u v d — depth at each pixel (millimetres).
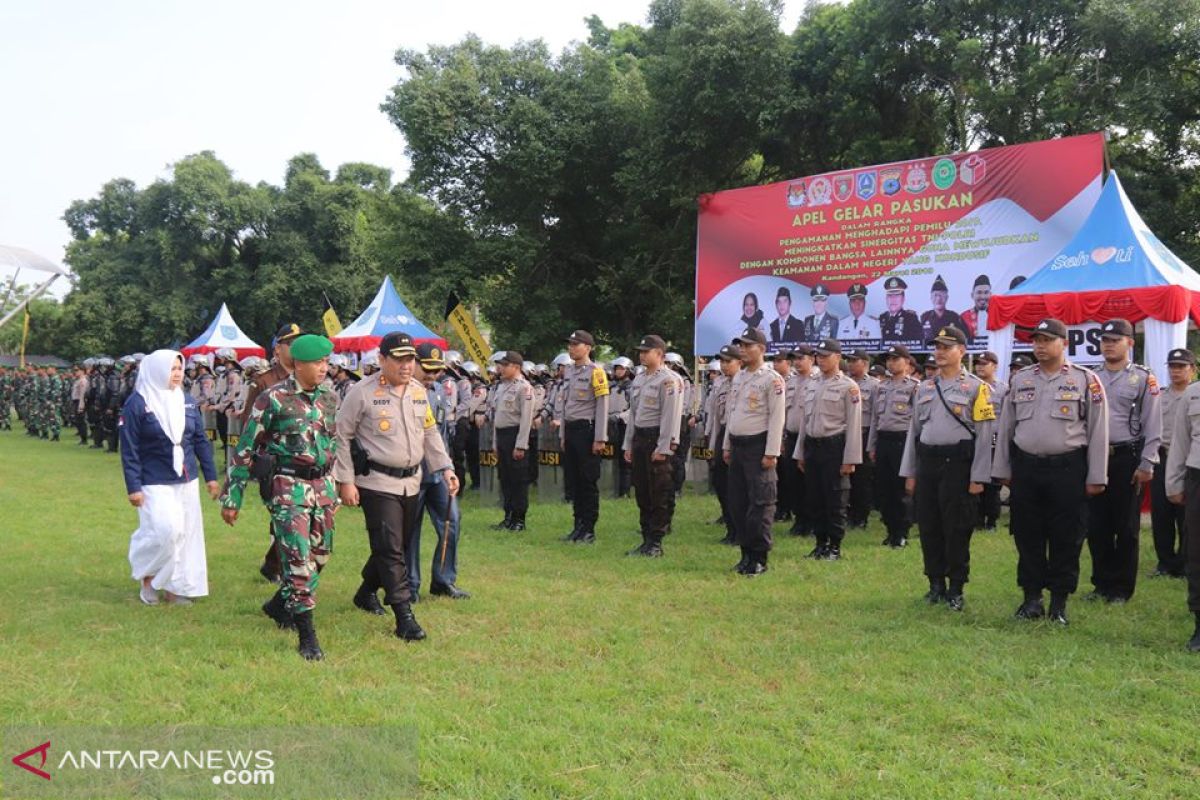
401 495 5297
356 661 4758
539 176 21312
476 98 21312
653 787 3303
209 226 34844
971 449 6043
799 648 5117
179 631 5234
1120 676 4641
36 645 4941
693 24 18625
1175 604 6324
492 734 3777
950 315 13008
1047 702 4242
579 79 21953
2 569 6941
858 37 17891
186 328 34812
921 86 18859
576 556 7922
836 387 7922
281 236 34688
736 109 18703
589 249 23641
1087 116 16328
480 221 22781
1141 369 6516
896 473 8570
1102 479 5590
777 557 8016
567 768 3461
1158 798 3285
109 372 18219
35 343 45688
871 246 13719
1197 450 5223
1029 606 5840
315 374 4938
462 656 4910
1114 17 15492
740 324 15062
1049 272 10117
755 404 7230
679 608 6078
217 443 18078
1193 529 5199
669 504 8109
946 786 3336
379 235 25266
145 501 5797
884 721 4031
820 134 19859
